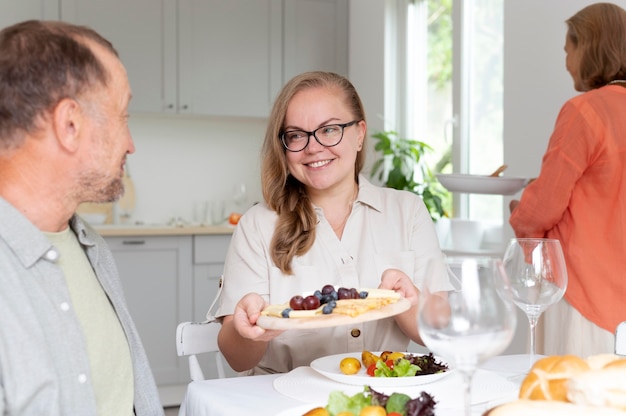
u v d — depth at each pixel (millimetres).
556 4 3080
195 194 4770
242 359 1589
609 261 2115
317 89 1666
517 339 3213
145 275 4059
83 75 1072
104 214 4480
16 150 1065
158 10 4363
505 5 3396
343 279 1716
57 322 1075
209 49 4492
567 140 2133
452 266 1295
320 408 914
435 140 4266
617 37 2172
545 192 2184
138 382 1297
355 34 4809
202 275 4168
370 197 1773
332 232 1739
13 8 4090
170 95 4406
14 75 1037
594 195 2145
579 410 796
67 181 1105
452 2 3986
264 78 4633
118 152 1140
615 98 2121
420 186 4152
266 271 1725
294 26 4703
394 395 911
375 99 4594
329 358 1404
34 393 1011
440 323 827
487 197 3779
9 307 1008
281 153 1702
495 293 830
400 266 1752
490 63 3725
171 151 4715
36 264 1084
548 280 1314
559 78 3078
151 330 4082
